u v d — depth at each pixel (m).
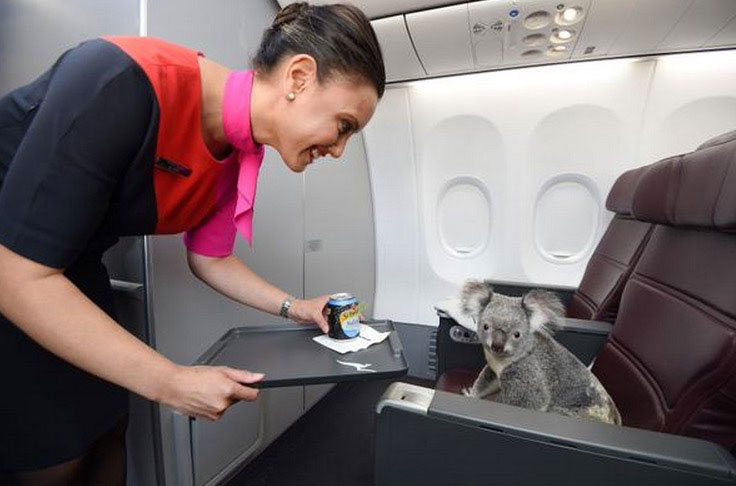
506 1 1.25
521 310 0.89
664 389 0.71
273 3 1.27
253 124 0.62
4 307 0.46
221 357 0.74
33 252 0.44
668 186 0.86
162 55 0.55
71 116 0.45
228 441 1.19
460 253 2.09
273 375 0.66
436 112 1.95
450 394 0.67
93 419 0.70
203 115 0.62
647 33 1.38
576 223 1.85
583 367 0.84
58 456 0.66
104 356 0.47
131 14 0.83
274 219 1.35
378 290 2.28
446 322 1.24
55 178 0.44
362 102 0.59
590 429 0.57
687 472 0.49
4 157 0.56
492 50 1.55
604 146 1.74
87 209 0.48
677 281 0.81
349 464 1.41
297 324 0.91
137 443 1.02
